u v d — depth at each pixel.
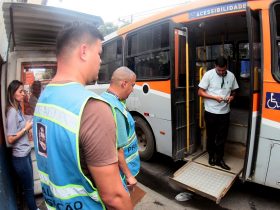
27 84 3.66
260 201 3.58
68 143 1.07
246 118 4.64
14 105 2.88
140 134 5.10
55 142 1.11
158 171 4.67
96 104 1.11
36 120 1.25
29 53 3.66
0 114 3.36
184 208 3.48
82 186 1.15
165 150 4.42
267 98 3.05
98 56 1.29
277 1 2.98
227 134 4.10
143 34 4.68
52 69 3.76
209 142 3.98
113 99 2.19
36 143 1.27
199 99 4.42
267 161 3.13
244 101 5.95
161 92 4.32
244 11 3.26
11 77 3.60
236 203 3.54
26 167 2.94
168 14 4.22
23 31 3.29
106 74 5.86
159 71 4.35
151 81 4.48
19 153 2.89
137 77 4.80
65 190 1.14
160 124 4.41
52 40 3.65
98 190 1.14
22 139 2.91
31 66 3.68
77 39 1.21
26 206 3.33
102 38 1.32
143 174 4.55
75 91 1.13
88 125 1.07
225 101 3.84
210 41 5.63
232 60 5.91
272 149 3.07
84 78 1.25
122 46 5.23
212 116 3.87
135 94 4.84
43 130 1.19
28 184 3.01
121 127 2.12
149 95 4.54
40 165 1.27
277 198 3.65
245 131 4.18
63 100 1.12
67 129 1.07
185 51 4.10
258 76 3.13
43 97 1.23
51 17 2.91
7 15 2.87
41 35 3.45
